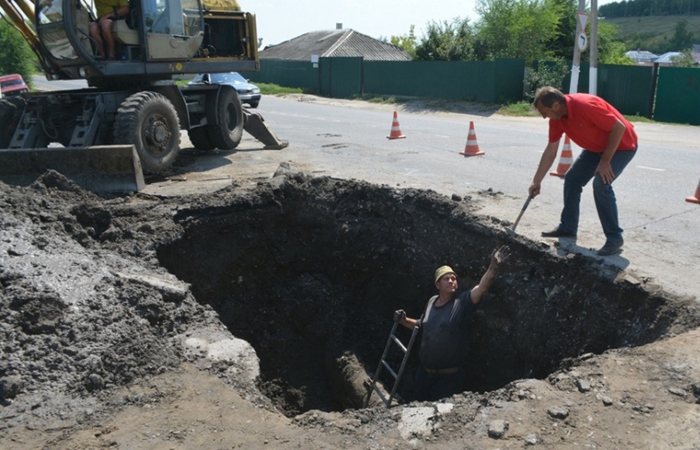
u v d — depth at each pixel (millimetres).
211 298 7289
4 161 7602
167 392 3842
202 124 11258
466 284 6742
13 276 4441
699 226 6594
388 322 7785
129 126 8617
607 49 31406
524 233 6258
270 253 7867
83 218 6605
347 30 47125
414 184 8523
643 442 3199
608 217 5543
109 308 4438
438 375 5941
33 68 36031
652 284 4996
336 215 8055
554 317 5605
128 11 9273
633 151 5520
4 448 3293
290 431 3471
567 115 5445
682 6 121375
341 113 21422
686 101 18734
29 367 3854
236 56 11672
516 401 3631
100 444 3336
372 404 6492
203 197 7566
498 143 12820
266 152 11758
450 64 25641
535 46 30047
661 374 3801
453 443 3295
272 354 7602
